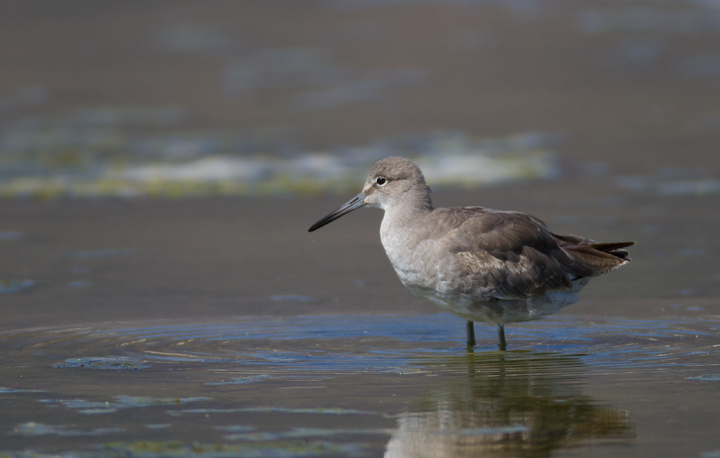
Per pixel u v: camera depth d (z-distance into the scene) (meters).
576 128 28.12
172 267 15.90
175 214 20.02
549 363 10.77
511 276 11.69
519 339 12.02
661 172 22.92
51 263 16.12
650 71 35.72
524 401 9.33
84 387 9.80
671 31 41.72
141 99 34.34
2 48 43.22
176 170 24.38
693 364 10.55
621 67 36.50
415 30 44.56
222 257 16.58
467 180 22.41
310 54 41.28
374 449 8.02
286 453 7.91
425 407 9.16
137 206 20.80
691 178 22.25
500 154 25.28
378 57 40.09
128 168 24.70
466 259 11.65
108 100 34.25
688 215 18.84
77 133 29.20
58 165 25.11
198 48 43.09
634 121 28.84
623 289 14.34
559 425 8.62
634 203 19.97
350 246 17.53
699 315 12.83
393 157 12.65
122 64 40.28
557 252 12.12
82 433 8.41
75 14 50.16
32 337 11.92
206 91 35.38
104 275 15.38
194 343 11.70
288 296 14.20
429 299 12.20
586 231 17.66
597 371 10.38
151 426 8.58
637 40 40.41
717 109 29.98
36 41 44.59
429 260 11.84
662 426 8.53
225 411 9.02
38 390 9.69
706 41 39.81
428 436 8.34
